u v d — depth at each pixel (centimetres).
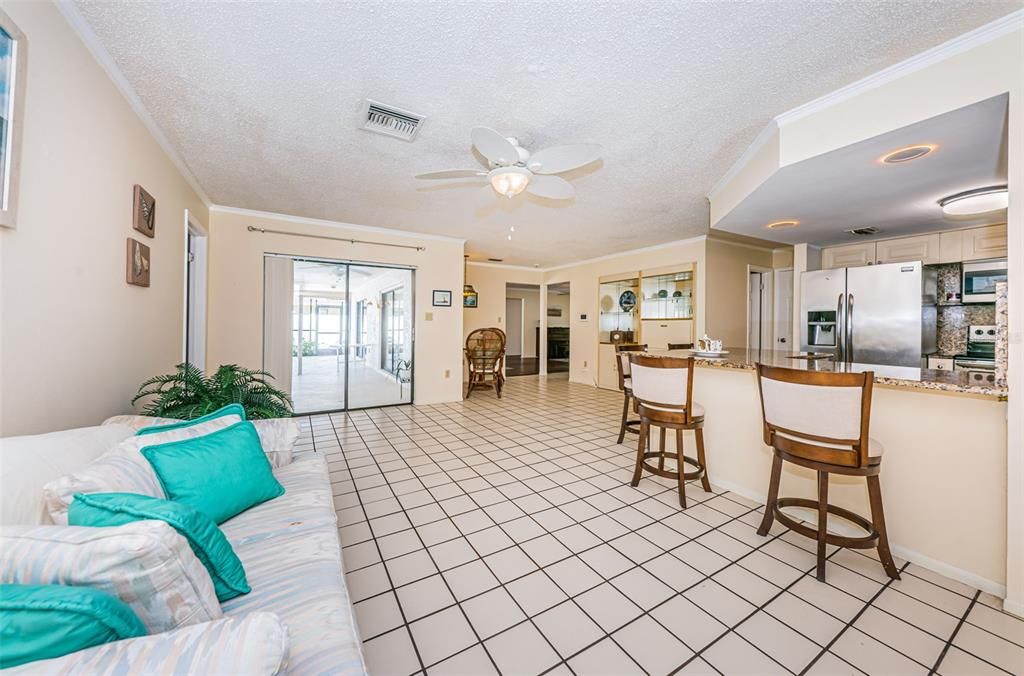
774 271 586
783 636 139
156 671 59
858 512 202
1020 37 145
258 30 158
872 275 356
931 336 358
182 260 292
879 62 173
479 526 215
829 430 170
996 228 328
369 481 277
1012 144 147
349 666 83
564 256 675
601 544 198
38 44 130
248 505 149
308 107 214
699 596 160
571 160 218
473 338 661
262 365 428
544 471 296
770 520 202
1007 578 150
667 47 165
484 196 360
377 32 158
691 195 349
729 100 203
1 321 117
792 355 304
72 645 60
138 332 215
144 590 71
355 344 505
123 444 130
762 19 149
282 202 385
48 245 138
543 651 133
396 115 222
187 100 208
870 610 152
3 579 68
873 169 221
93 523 88
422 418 462
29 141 127
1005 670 124
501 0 141
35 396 132
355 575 173
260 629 67
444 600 158
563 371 933
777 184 243
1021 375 146
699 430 255
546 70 181
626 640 138
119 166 190
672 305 565
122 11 148
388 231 498
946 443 173
